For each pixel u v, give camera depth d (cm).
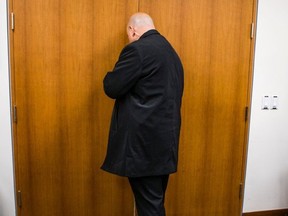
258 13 218
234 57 217
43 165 204
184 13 205
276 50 226
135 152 161
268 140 238
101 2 195
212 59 214
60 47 194
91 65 199
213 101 218
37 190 205
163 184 184
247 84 222
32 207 207
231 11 212
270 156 240
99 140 207
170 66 166
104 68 201
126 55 159
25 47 190
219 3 209
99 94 203
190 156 221
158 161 164
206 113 219
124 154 162
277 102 233
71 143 204
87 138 206
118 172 163
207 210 231
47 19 190
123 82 158
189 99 215
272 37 224
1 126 197
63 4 191
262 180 242
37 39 191
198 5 207
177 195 225
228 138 225
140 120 159
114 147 166
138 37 173
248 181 239
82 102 202
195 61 212
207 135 221
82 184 210
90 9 194
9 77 192
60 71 196
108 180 214
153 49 160
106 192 215
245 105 224
